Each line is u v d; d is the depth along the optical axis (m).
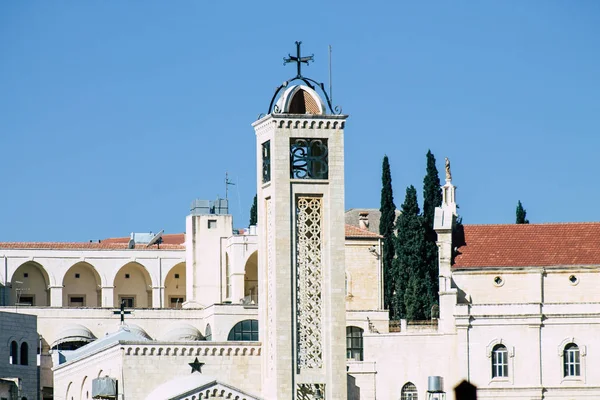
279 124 160.25
